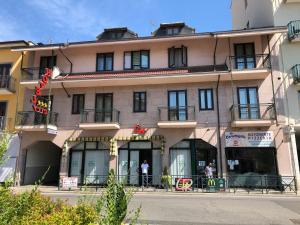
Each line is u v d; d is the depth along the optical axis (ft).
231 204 37.32
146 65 64.49
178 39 61.26
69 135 62.13
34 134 63.46
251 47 60.13
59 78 61.57
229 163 55.98
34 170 66.85
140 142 60.03
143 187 54.24
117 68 65.41
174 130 58.54
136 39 62.49
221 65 60.75
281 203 38.45
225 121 57.11
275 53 58.34
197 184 54.19
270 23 61.57
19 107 66.23
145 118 60.18
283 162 53.62
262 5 65.77
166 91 60.75
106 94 63.00
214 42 62.49
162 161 57.41
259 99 56.75
